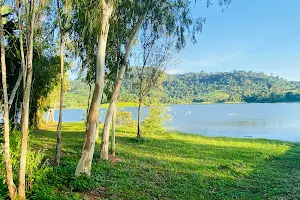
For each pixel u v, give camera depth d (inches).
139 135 738.2
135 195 276.5
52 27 348.2
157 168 412.5
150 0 429.1
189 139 829.2
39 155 249.4
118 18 409.4
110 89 508.4
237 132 1203.2
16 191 202.1
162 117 904.3
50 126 1074.1
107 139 450.9
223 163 481.4
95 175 328.5
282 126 1445.6
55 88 1019.3
